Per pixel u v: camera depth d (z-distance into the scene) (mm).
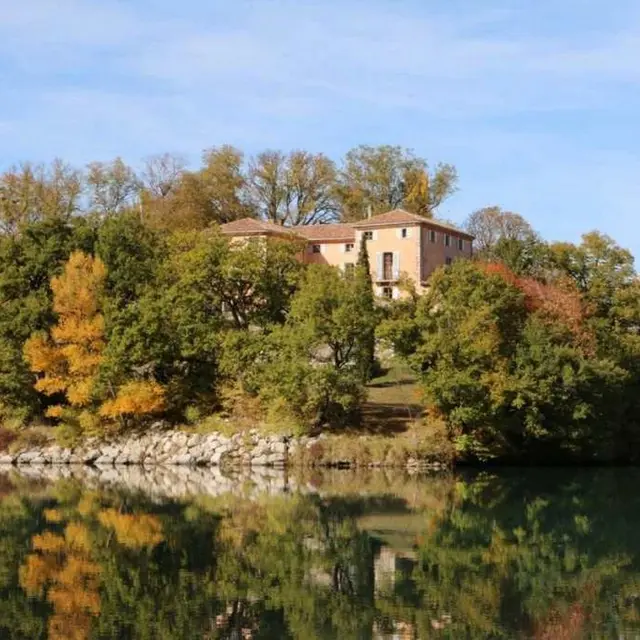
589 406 74562
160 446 77312
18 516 49875
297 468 71750
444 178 136500
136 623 29938
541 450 77375
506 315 78125
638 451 81688
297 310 75438
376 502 55062
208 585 34812
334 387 72875
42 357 80188
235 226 114375
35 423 82812
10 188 117312
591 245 92812
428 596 33438
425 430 73688
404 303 76312
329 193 136000
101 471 72500
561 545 43000
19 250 88938
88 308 81062
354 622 30094
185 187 131375
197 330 80312
